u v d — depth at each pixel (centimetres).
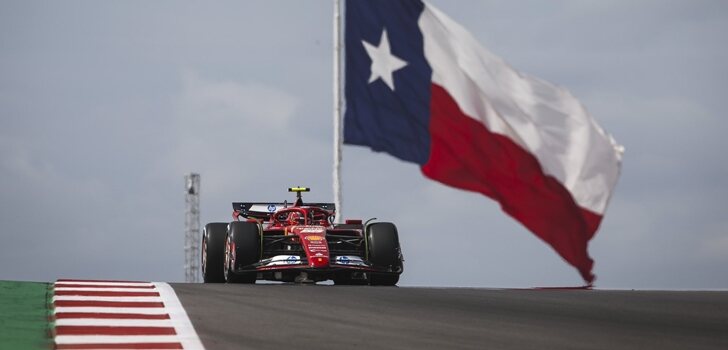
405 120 3803
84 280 4888
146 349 3309
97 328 3653
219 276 6275
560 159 3697
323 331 3631
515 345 3419
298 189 6494
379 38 3819
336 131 6656
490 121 3756
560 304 4450
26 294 4362
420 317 4003
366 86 3816
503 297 4706
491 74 3747
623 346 3431
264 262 5881
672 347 3428
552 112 3719
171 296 4422
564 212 3719
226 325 3728
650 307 4378
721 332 3753
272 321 3828
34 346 3334
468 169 3769
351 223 6294
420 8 3769
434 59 3781
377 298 4569
